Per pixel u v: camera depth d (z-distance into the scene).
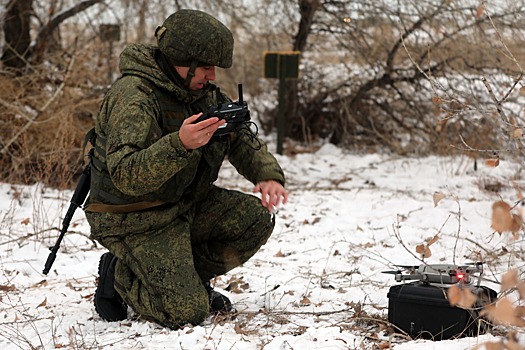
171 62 3.91
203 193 4.16
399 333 3.66
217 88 4.07
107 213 3.96
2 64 8.88
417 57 10.34
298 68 10.38
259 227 4.23
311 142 11.50
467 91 9.53
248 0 10.95
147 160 3.59
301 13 10.85
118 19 10.19
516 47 9.16
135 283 4.00
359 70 11.16
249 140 4.20
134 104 3.76
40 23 9.38
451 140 10.01
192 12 3.92
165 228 4.00
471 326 3.55
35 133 8.25
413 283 3.76
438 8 9.73
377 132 10.73
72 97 8.68
